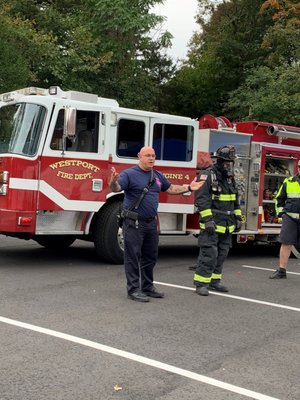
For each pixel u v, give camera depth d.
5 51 14.89
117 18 19.41
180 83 32.81
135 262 6.61
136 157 9.12
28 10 20.27
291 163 11.41
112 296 6.77
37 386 3.85
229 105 23.62
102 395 3.74
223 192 7.25
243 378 4.17
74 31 19.28
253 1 27.08
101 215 8.95
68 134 8.11
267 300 7.02
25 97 8.38
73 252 10.51
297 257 11.27
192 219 9.80
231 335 5.33
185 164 9.59
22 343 4.77
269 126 11.01
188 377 4.14
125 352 4.65
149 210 6.58
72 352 4.58
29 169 8.12
